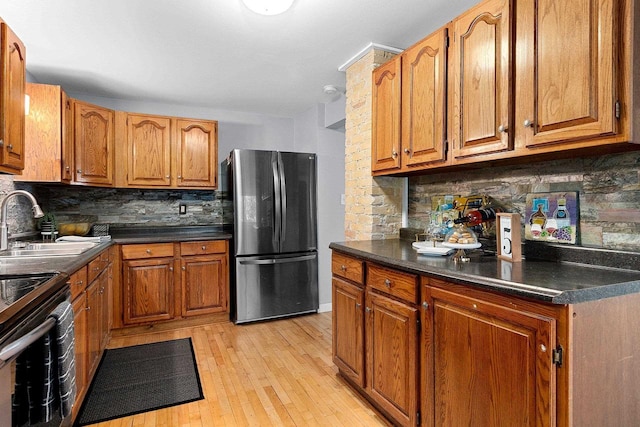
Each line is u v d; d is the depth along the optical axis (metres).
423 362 1.58
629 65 1.17
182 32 2.31
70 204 3.53
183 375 2.42
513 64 1.52
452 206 2.23
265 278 3.59
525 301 1.15
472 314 1.34
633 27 1.16
